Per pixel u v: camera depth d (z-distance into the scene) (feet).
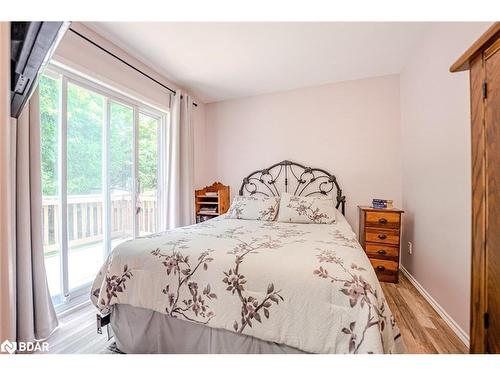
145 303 4.44
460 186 5.25
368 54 7.84
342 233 6.23
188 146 10.38
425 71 6.94
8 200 1.86
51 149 6.23
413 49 7.57
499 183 2.77
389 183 9.39
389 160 9.39
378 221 8.20
